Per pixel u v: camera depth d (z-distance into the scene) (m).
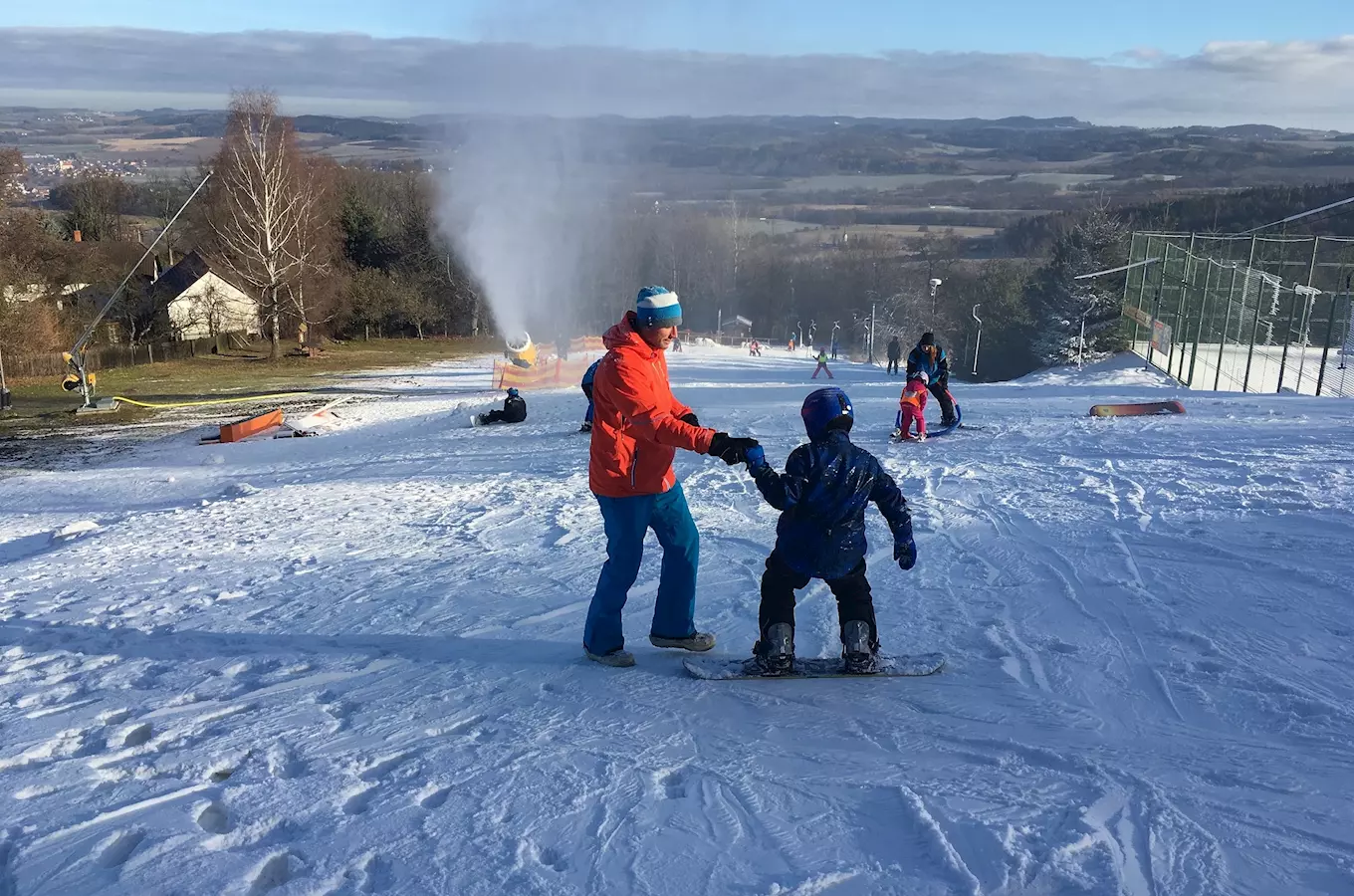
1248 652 4.19
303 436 22.47
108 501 14.66
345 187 69.12
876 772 3.14
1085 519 7.23
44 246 43.28
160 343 49.03
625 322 4.20
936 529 7.23
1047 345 49.81
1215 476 8.58
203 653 4.88
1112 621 4.78
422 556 7.45
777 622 4.12
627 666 4.42
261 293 50.88
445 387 33.94
